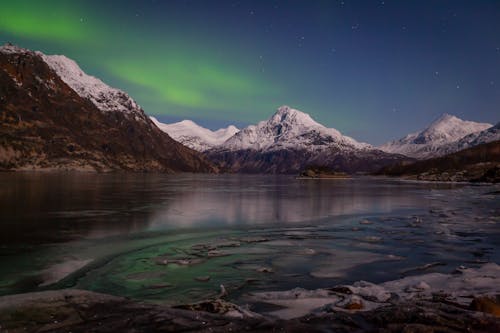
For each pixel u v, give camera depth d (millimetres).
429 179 133625
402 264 14445
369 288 10875
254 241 18984
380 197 50656
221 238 19734
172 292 10992
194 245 17844
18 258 14820
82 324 7199
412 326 6805
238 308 8367
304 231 22172
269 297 10273
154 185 81438
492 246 17875
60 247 16891
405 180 144875
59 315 7691
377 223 25625
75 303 8469
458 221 26641
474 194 57094
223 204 38562
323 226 24141
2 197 41781
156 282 11977
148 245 17672
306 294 10422
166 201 41000
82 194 48594
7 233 20219
